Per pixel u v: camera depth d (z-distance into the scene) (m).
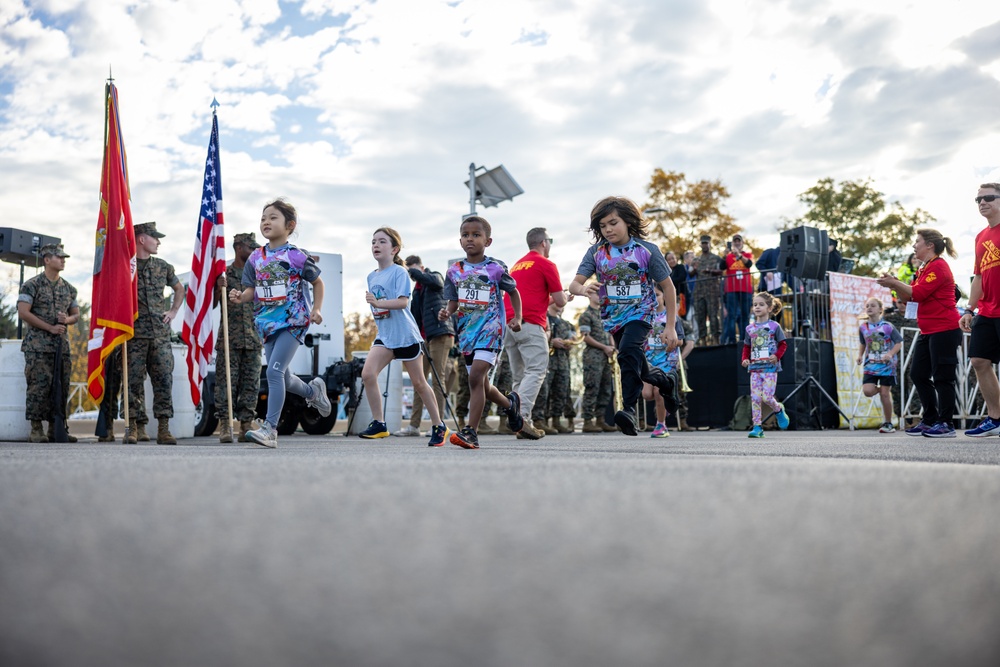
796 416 13.81
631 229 6.45
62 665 0.64
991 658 0.68
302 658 0.64
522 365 8.87
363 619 0.74
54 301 9.62
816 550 1.11
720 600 0.81
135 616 0.77
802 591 0.86
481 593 0.84
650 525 1.31
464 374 11.91
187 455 4.38
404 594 0.83
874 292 15.16
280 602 0.81
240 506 1.55
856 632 0.72
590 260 6.54
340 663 0.63
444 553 1.06
